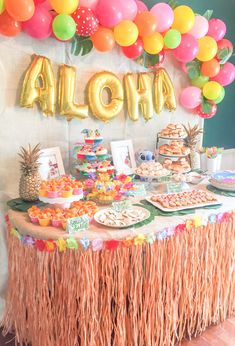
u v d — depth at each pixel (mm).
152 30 2107
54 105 2127
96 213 1854
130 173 2391
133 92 2381
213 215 1946
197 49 2338
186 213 1929
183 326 2049
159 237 1758
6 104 2027
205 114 2756
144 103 2459
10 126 2062
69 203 1829
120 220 1788
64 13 1853
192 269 1954
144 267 1782
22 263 1792
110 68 2338
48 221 1715
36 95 2047
